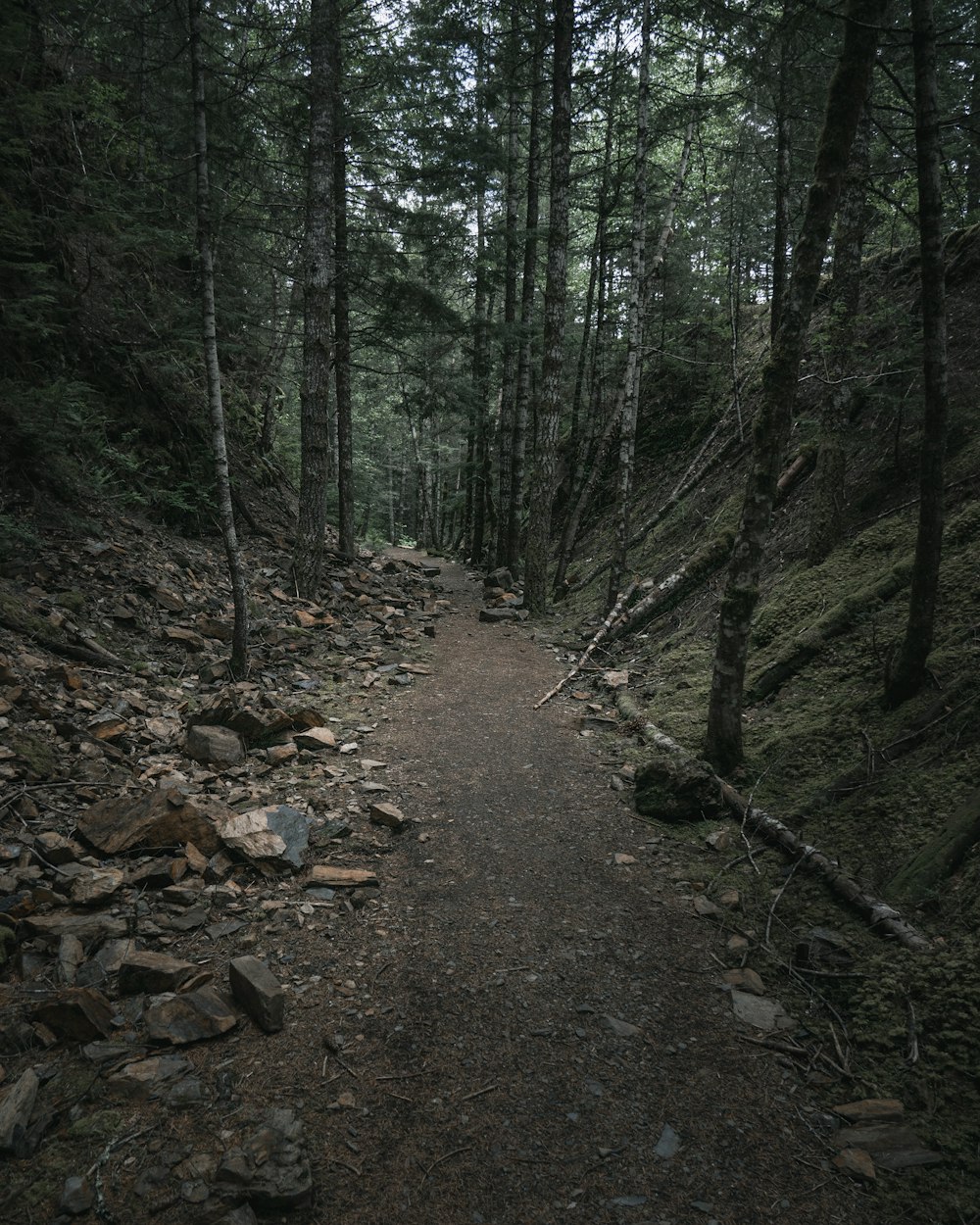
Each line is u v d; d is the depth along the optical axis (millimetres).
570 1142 2873
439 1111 2969
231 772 5953
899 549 8008
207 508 13047
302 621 10734
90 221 9391
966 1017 3424
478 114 15188
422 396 15305
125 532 10305
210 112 8445
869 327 9383
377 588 14375
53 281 9477
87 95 10891
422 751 7062
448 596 16062
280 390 20219
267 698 7441
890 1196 2723
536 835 5527
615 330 20469
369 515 41312
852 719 6059
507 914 4430
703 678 8469
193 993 3383
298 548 11812
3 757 4945
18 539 8227
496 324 14664
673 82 15812
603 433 17844
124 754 5836
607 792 6359
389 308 13922
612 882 4902
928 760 5148
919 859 4426
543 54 12688
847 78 5051
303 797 5766
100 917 3871
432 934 4172
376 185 13781
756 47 6594
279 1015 3348
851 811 5145
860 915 4293
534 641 11953
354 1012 3490
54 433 8898
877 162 10352
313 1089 3021
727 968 4039
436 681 9438
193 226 12305
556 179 12281
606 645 11008
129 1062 3043
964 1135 2957
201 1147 2697
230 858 4688
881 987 3756
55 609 7574
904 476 9000
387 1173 2682
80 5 8242
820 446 8922
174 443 12875
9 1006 3244
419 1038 3361
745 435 13883
